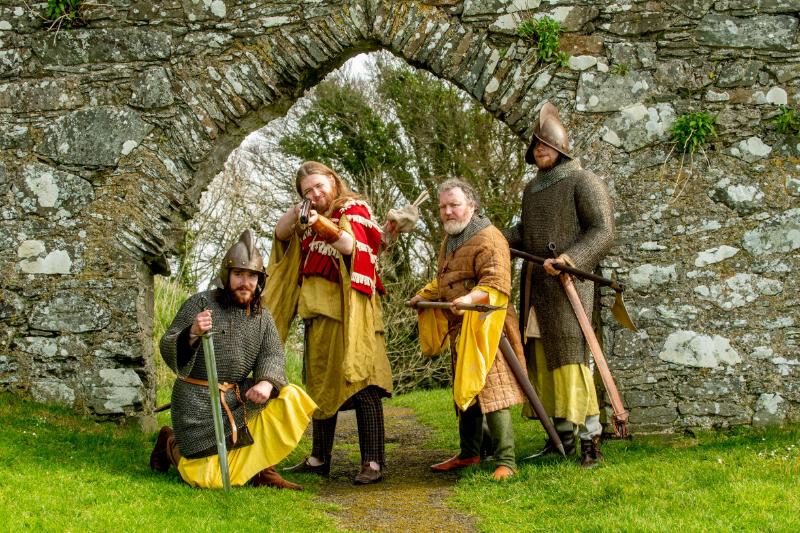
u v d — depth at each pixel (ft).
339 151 48.55
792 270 19.56
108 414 20.33
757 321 19.51
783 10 20.13
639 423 19.39
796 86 19.99
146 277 21.59
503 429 16.34
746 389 19.36
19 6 21.48
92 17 21.36
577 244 16.94
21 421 18.80
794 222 19.63
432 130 46.75
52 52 21.38
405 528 13.50
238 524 12.75
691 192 19.92
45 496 13.32
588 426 16.79
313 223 16.06
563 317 16.94
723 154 19.98
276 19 21.12
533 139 17.95
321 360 17.22
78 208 20.97
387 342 44.45
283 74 21.13
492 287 16.26
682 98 20.20
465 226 17.02
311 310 16.98
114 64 21.31
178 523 12.44
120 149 21.08
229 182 46.09
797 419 19.20
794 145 19.86
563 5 20.51
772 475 14.76
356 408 17.08
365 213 17.26
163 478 15.39
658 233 19.85
